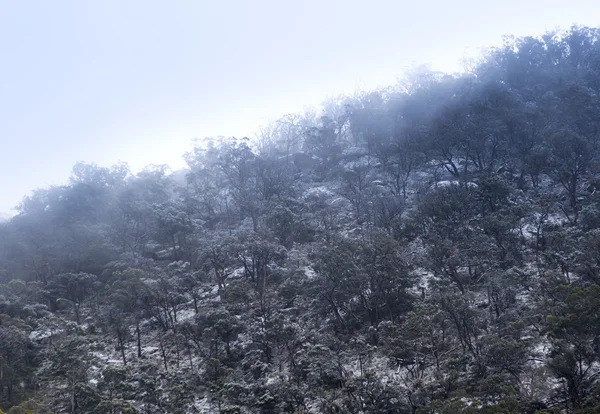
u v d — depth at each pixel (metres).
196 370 45.81
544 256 49.50
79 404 41.25
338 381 39.50
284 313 52.59
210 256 64.12
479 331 41.50
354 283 50.38
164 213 76.19
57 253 75.44
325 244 58.84
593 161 70.31
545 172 72.19
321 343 44.84
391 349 41.66
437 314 41.59
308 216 74.62
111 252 74.25
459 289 48.62
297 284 54.25
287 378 41.62
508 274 44.97
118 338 53.88
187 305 60.06
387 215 69.94
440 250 52.31
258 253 61.69
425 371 39.62
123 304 54.59
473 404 29.30
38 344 51.16
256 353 46.16
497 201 64.25
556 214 62.62
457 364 36.88
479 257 51.50
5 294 58.44
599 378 31.44
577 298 31.80
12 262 74.06
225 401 38.44
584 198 63.72
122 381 41.47
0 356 45.22
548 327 32.16
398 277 49.12
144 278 59.03
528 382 33.53
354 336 47.12
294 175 98.94
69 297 64.50
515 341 34.91
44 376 45.56
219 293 60.53
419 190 76.12
